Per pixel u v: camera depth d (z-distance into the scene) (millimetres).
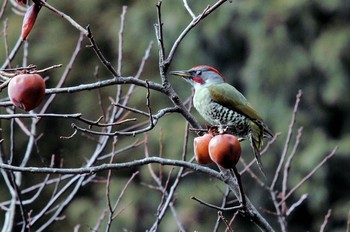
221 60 18266
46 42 19000
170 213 16656
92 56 18984
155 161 5613
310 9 17438
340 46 17156
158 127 16953
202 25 17938
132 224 16719
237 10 17734
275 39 17391
